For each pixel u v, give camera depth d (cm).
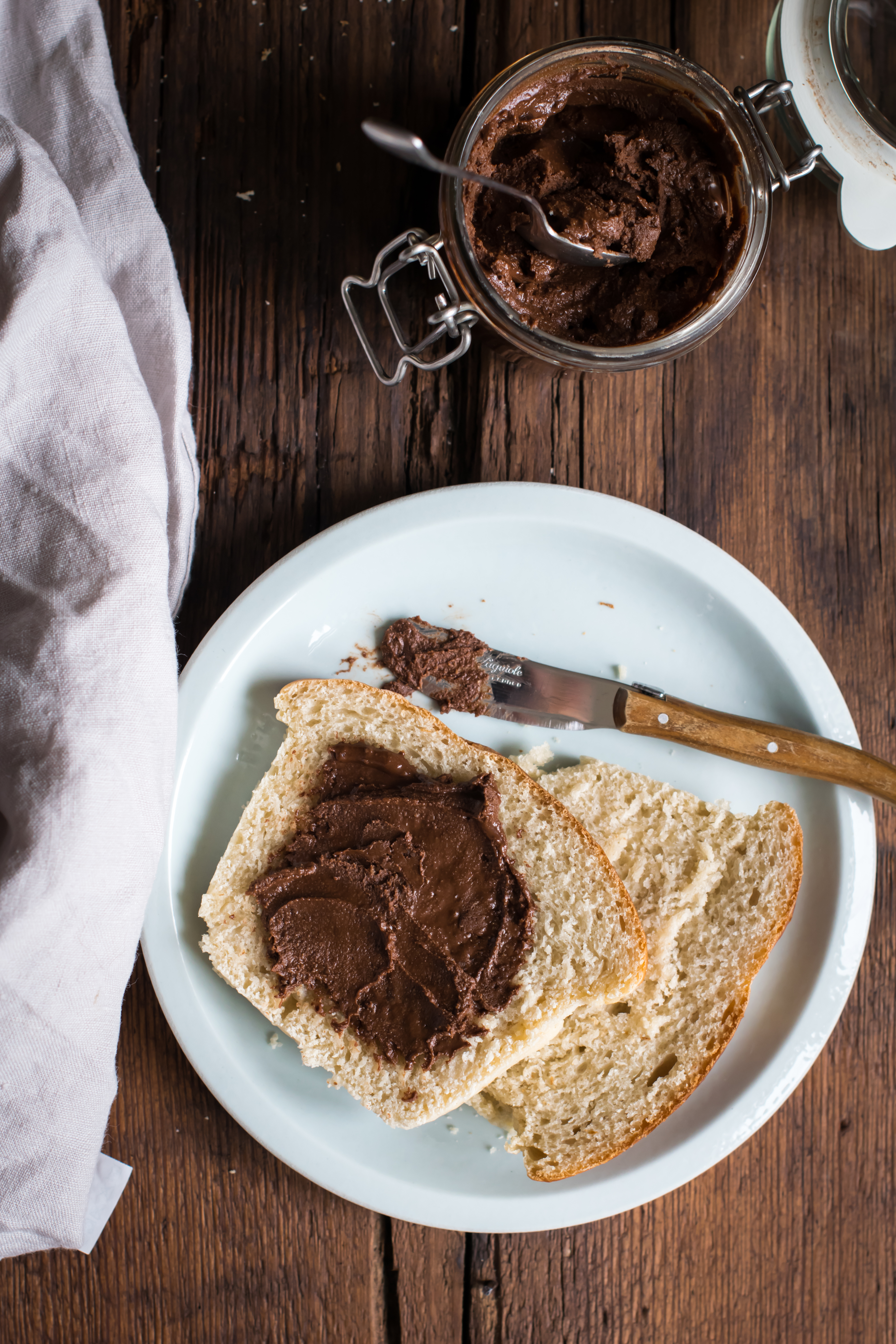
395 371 65
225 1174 65
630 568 65
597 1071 64
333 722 63
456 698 64
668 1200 66
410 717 63
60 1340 64
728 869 64
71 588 60
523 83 61
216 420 65
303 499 65
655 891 64
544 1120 63
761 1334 66
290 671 64
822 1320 66
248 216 65
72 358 60
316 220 65
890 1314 66
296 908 62
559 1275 65
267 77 65
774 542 66
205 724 64
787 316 66
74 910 59
